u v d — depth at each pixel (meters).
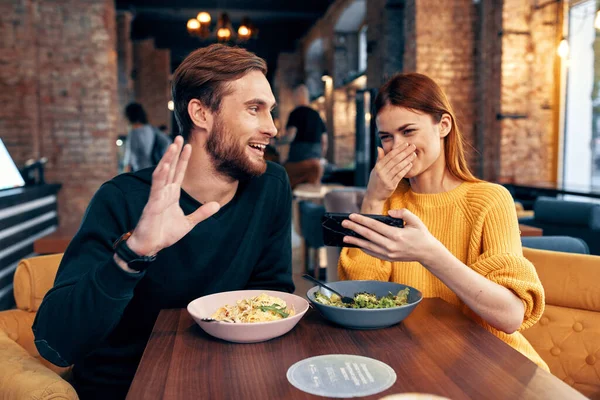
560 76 6.48
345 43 13.13
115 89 6.79
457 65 6.84
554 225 4.04
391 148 1.46
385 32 8.31
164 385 0.89
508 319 1.17
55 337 1.10
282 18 15.07
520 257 1.25
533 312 1.23
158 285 1.35
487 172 6.81
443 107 1.41
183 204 1.35
